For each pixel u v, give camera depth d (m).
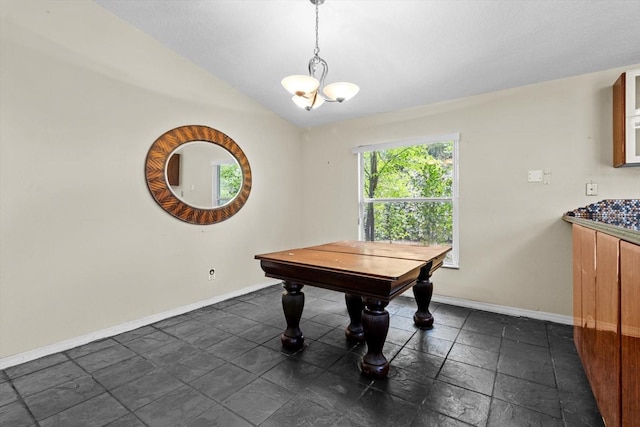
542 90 2.71
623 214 2.38
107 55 2.46
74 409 1.54
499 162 2.90
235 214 3.53
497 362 1.96
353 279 1.71
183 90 3.00
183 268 3.02
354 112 3.71
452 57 2.54
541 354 2.06
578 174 2.55
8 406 1.57
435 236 3.39
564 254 2.62
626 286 1.08
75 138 2.30
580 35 2.12
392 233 3.70
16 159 2.03
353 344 2.26
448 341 2.28
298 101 1.99
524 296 2.80
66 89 2.25
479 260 3.02
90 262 2.38
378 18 2.21
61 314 2.22
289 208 4.28
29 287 2.08
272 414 1.50
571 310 2.60
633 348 1.01
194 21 2.50
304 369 1.91
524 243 2.79
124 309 2.57
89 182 2.37
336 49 2.61
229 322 2.74
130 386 1.74
